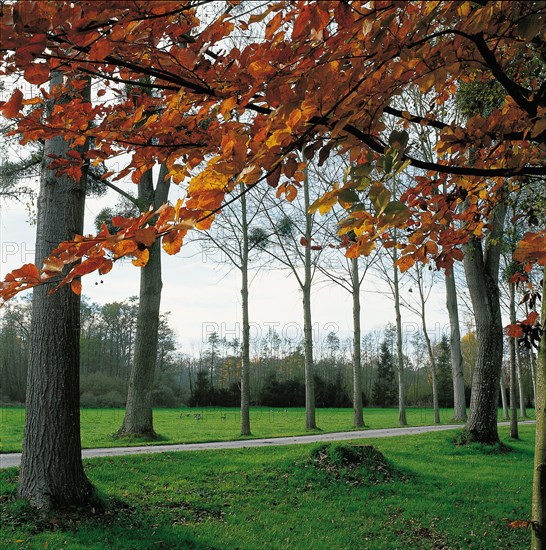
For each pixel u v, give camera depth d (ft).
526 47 7.73
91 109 6.60
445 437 49.75
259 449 42.06
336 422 106.42
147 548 20.85
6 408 128.88
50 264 4.38
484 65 6.23
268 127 4.72
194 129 6.84
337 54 4.93
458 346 89.71
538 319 8.54
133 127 6.77
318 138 5.66
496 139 7.88
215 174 4.52
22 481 23.25
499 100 16.30
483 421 47.37
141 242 4.29
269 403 168.96
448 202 9.02
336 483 32.37
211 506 27.66
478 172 6.53
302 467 34.58
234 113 6.63
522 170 6.46
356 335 84.84
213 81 5.56
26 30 3.86
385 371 180.65
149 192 53.83
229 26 4.98
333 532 24.11
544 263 5.23
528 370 148.66
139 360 54.80
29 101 5.77
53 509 22.67
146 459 35.83
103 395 150.30
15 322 150.82
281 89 4.72
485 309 47.88
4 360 148.66
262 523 25.27
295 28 4.25
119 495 27.25
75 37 4.22
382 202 4.13
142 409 54.34
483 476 36.04
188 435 72.64
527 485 33.37
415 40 5.29
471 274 48.32
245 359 70.95
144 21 4.50
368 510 27.66
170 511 26.14
